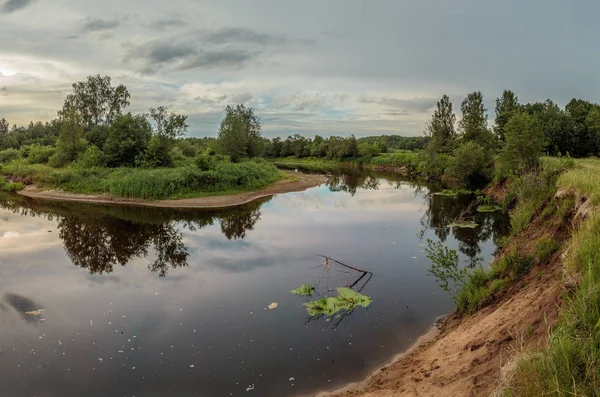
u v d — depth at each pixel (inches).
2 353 362.9
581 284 209.2
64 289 519.8
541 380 158.4
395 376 307.6
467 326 344.5
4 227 876.6
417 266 601.6
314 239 778.8
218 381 322.0
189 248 726.5
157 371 336.5
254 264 625.6
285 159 4480.8
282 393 306.0
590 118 1627.7
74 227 912.3
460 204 1230.3
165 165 1744.6
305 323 421.7
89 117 2165.4
